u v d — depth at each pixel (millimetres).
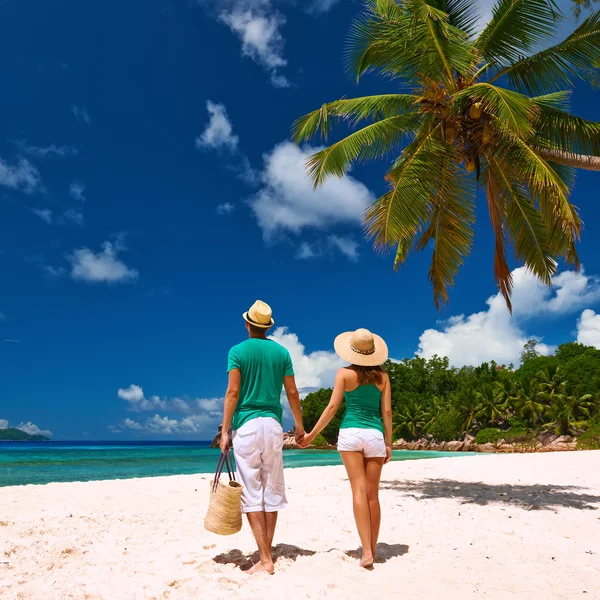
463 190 11562
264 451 4113
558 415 50250
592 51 9711
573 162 9664
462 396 61250
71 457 35812
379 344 4637
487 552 4645
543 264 10977
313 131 11258
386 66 10289
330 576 3883
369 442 4277
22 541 4879
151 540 5047
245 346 4297
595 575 3986
